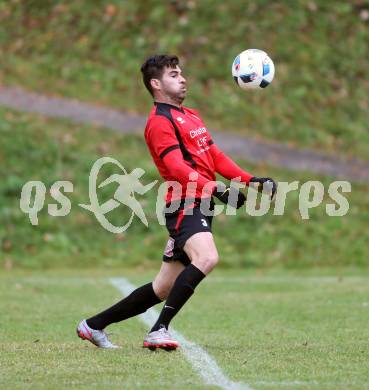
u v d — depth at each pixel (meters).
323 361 22.64
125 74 75.75
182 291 23.25
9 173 60.38
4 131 64.25
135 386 19.44
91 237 56.81
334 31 80.94
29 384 19.64
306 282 45.91
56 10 82.12
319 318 32.03
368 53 80.19
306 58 77.88
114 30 79.62
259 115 72.31
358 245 56.69
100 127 67.38
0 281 46.16
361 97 76.06
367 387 19.34
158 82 24.19
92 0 82.88
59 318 32.19
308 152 68.56
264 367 21.81
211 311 34.34
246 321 31.48
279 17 80.69
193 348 24.84
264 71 26.05
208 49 77.50
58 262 54.31
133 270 52.94
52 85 73.56
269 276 49.56
